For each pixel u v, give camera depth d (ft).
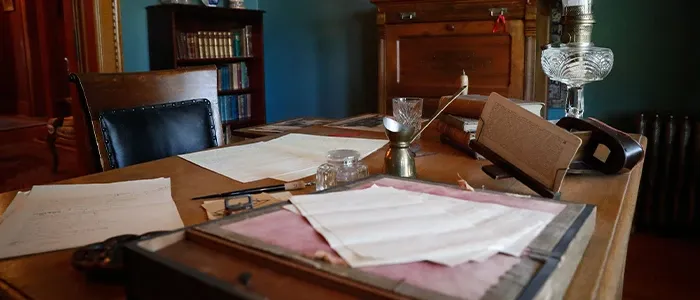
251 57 14.06
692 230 9.88
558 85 10.51
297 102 14.82
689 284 7.86
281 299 1.54
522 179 3.20
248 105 14.47
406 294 1.52
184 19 12.95
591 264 2.12
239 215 2.17
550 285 1.65
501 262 1.75
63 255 2.50
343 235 1.93
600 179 3.60
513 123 3.36
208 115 5.75
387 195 2.47
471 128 4.51
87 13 11.63
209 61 13.23
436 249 1.82
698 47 9.78
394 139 3.51
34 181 13.60
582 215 2.24
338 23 13.75
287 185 3.52
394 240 1.90
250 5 14.96
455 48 10.23
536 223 2.11
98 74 5.06
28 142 18.57
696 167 9.44
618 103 10.64
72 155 16.65
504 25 9.64
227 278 1.65
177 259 1.79
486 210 2.27
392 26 10.85
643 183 9.92
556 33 10.22
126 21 12.07
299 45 14.48
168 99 5.56
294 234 1.97
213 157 4.61
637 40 10.28
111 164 4.87
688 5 9.75
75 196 3.44
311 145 5.13
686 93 10.00
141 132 5.13
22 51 21.88
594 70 5.07
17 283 2.21
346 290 1.58
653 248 9.32
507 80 9.80
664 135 9.67
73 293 2.11
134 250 1.73
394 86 11.02
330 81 14.15
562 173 2.91
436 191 2.58
